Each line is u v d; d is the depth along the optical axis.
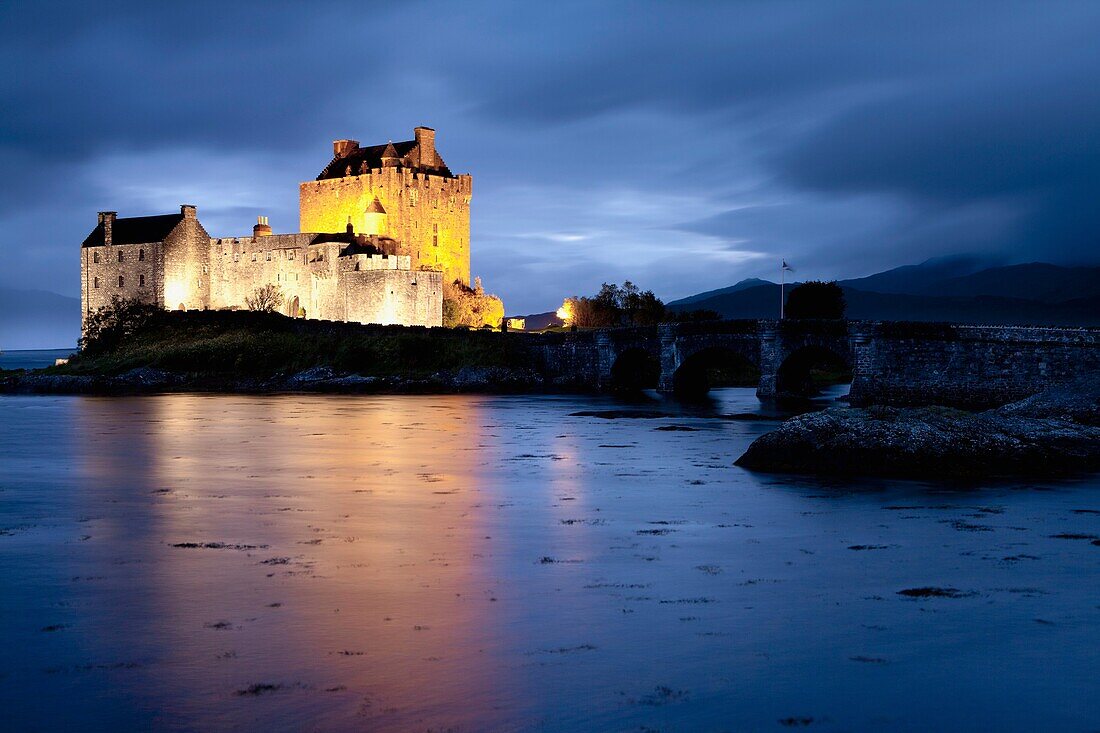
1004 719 13.99
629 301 181.50
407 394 108.06
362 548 25.19
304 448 53.88
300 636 17.23
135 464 46.38
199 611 18.88
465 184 184.00
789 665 15.97
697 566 23.03
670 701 14.42
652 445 54.50
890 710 14.23
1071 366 69.62
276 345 128.75
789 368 97.31
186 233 161.75
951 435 39.03
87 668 15.62
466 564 23.20
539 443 56.03
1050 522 29.00
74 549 25.09
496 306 179.62
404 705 14.18
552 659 16.11
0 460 48.22
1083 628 18.05
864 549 25.12
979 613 18.97
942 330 76.31
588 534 27.25
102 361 135.62
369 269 145.25
